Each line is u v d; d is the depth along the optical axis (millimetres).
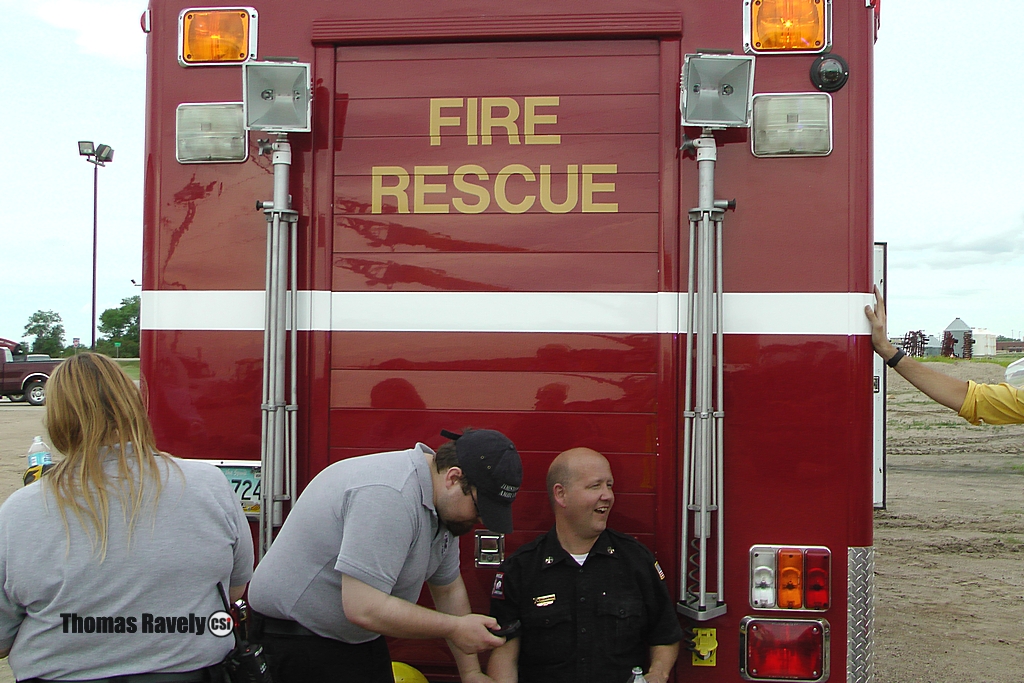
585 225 2504
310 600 2178
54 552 1784
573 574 2387
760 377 2410
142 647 1821
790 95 2422
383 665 2326
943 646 5664
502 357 2510
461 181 2541
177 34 2625
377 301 2553
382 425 2539
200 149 2592
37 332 63625
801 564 2375
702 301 2363
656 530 2449
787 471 2391
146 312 2609
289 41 2596
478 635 2119
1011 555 8023
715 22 2475
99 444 1855
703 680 2404
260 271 2576
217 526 1928
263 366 2484
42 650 1800
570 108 2523
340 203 2570
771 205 2426
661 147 2482
